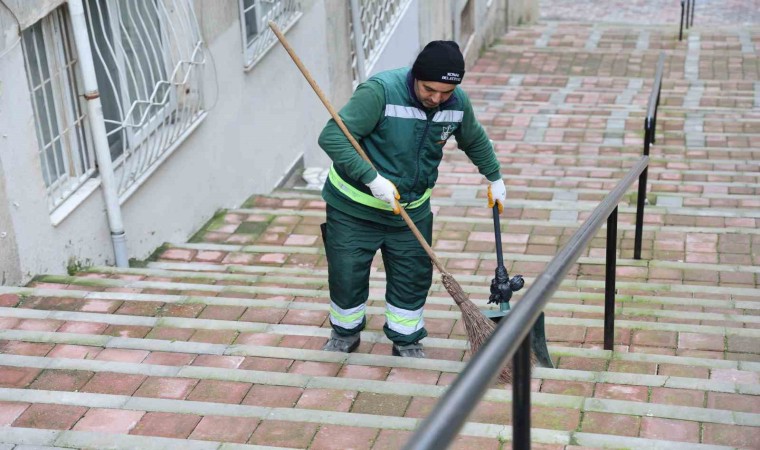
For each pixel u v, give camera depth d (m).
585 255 6.91
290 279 5.94
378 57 11.85
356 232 4.09
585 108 12.76
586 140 11.14
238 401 3.82
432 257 3.92
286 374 3.98
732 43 16.81
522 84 14.72
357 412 3.74
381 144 3.88
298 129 9.77
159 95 7.10
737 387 3.88
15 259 5.36
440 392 3.85
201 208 7.62
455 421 1.66
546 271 2.36
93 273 5.96
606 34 17.67
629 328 4.93
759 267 6.50
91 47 6.37
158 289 5.47
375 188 3.80
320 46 10.12
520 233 7.42
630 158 10.20
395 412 3.73
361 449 3.39
